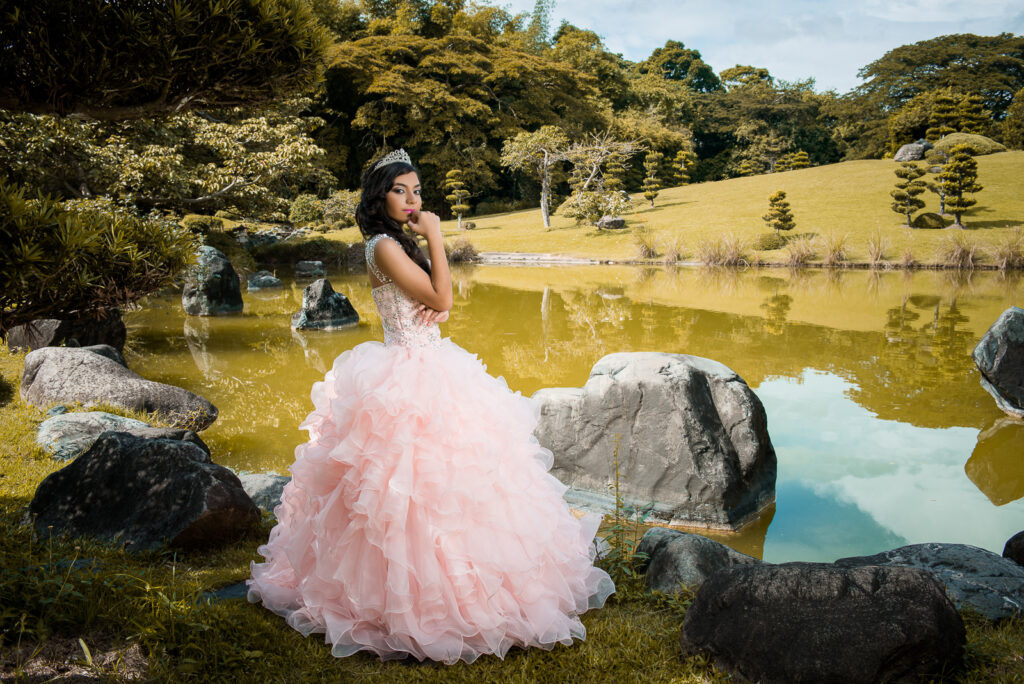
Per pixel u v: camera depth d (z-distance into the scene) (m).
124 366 6.99
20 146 13.29
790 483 5.54
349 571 2.30
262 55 3.02
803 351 10.16
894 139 39.06
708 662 2.26
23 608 2.27
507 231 30.48
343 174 40.22
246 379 8.72
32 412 5.78
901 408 7.43
